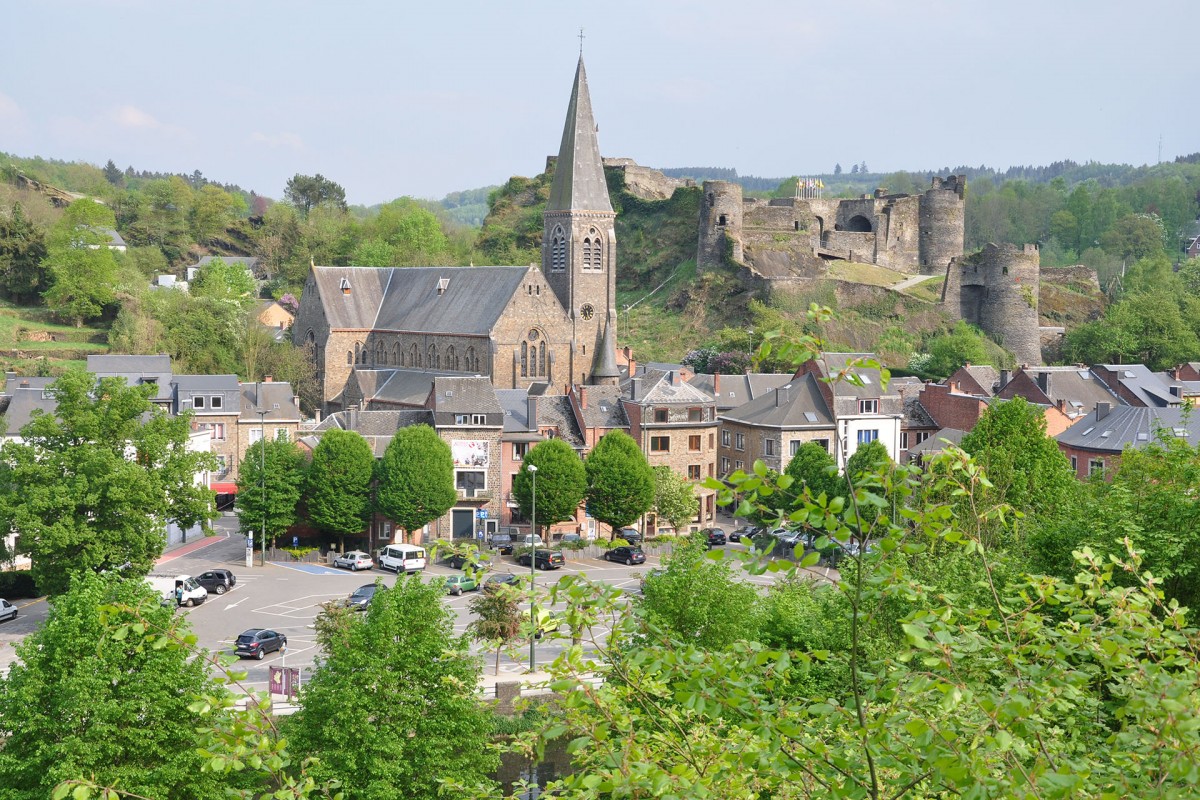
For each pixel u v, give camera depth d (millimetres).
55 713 42906
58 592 76375
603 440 104375
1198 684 16297
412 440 99938
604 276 145625
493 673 67250
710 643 53656
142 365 126688
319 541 104125
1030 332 187125
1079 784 15188
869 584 17562
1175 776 15570
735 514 16594
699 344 192375
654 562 99875
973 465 18078
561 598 19609
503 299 140750
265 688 63719
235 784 43406
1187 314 193875
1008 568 45531
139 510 78188
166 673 43125
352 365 158875
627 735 19453
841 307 191125
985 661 18578
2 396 111750
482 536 103750
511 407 112688
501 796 23438
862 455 90438
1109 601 18594
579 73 144750
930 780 17875
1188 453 47250
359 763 44469
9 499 77312
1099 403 108750
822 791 18562
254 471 98750
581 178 144375
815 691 39406
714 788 19594
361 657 44750
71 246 192500
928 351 180000
